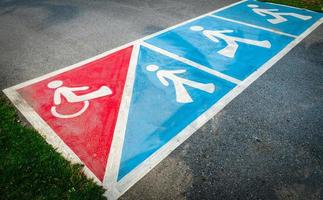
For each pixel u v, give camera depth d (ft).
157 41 23.30
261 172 11.99
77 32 25.38
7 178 11.00
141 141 13.57
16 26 27.02
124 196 11.02
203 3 32.48
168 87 17.30
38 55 21.42
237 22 26.73
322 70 18.93
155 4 32.45
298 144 13.32
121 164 12.39
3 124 13.87
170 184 11.52
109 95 16.65
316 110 15.39
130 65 19.75
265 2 32.35
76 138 13.67
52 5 32.78
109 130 14.17
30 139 13.01
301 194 11.09
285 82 17.75
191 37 23.80
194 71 18.90
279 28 25.27
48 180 11.07
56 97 16.49
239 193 11.15
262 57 20.57
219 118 14.93
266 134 13.91
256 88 17.22
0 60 20.76
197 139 13.65
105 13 29.96
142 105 15.85
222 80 17.98
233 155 12.80
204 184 11.51
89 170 12.05
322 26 25.50
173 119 14.89
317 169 12.09
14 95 16.69
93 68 19.47
